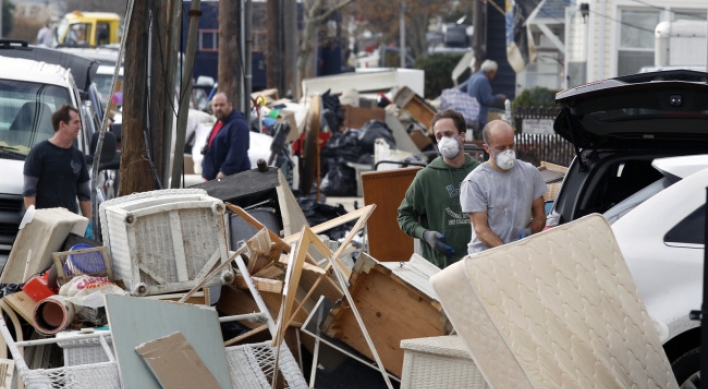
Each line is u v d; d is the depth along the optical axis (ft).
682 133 38.93
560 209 41.19
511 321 25.32
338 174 107.04
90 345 32.81
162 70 54.34
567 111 39.78
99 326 35.73
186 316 33.12
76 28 208.03
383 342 35.55
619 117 39.24
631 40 174.09
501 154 36.70
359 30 365.81
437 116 41.29
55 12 317.42
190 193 40.29
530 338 25.32
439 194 41.19
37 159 53.98
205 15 197.57
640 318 28.71
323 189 107.14
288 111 108.99
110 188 75.87
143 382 30.40
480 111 135.03
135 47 52.95
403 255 52.47
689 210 32.81
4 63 65.21
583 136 40.86
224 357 32.94
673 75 38.86
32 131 60.23
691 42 139.33
